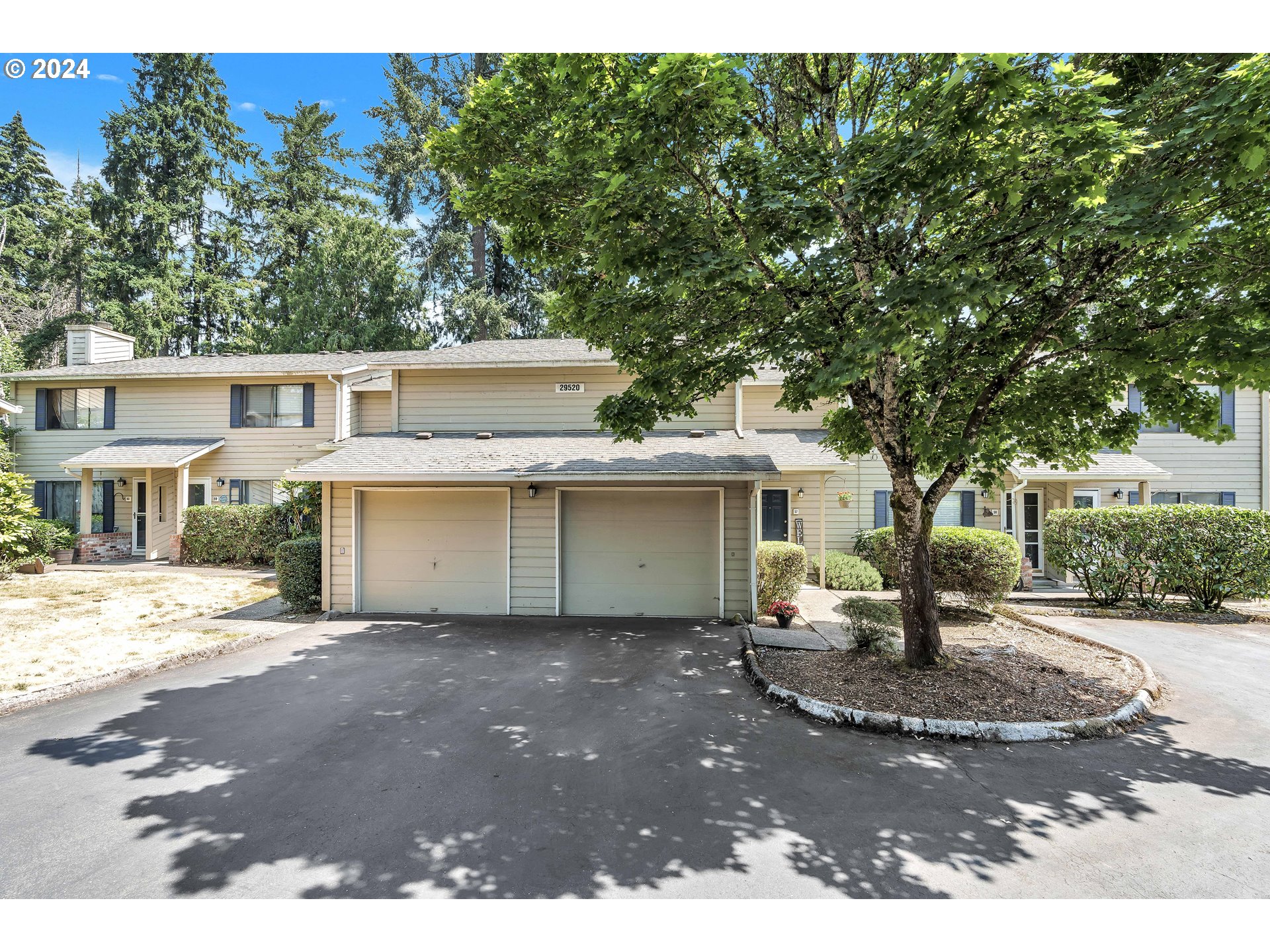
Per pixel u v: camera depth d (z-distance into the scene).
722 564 9.58
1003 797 4.00
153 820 3.70
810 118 6.81
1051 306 5.88
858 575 12.38
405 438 11.78
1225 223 5.58
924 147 4.44
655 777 4.30
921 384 6.57
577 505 9.96
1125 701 5.56
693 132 4.91
